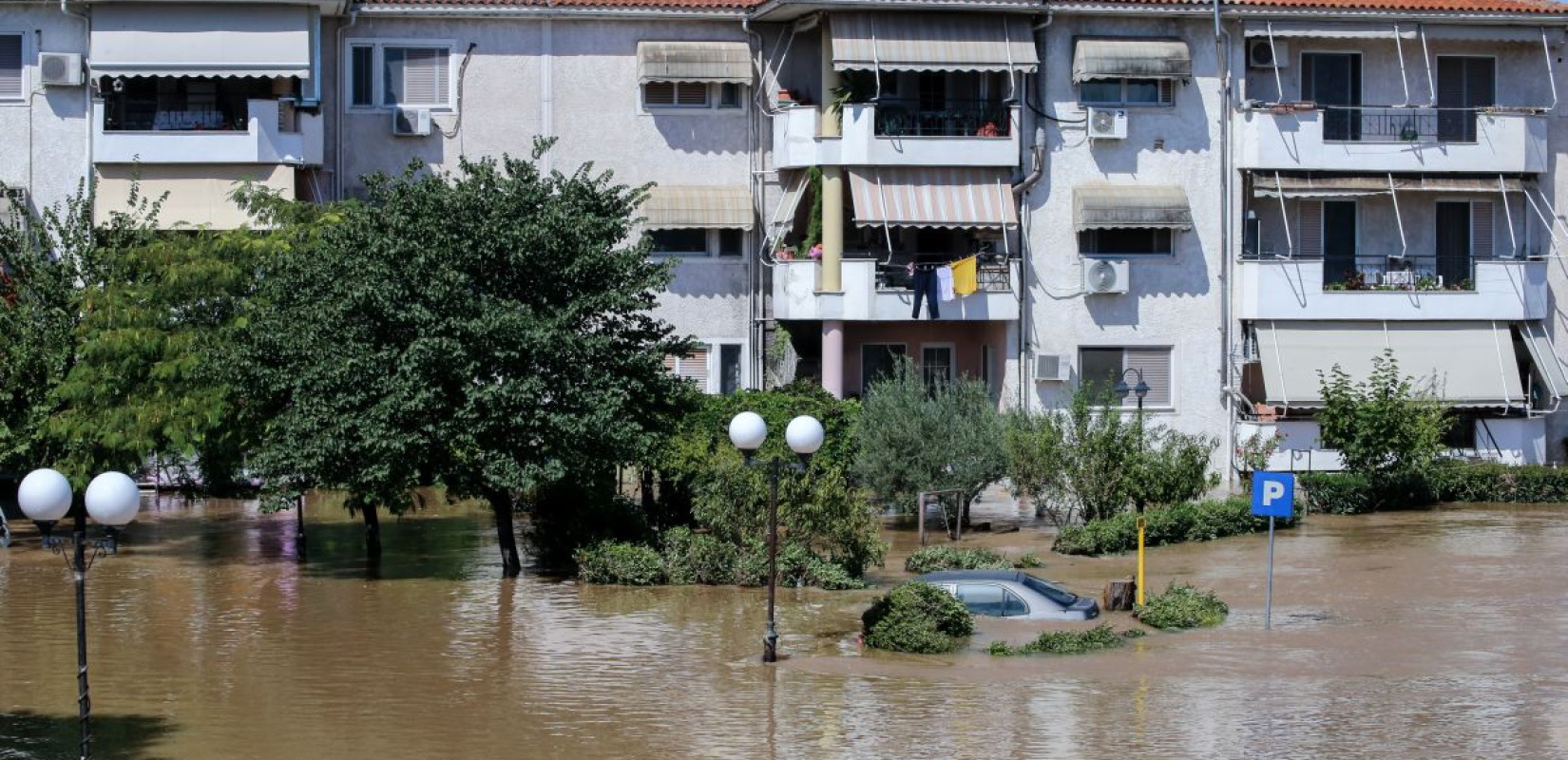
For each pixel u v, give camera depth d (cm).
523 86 4209
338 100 4144
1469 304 4428
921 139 4181
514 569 3047
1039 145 4278
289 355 2961
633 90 4244
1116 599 2731
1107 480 3525
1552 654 2391
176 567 3119
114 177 4003
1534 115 4441
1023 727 2014
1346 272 4466
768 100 4284
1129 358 4362
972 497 3666
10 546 3366
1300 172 4372
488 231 2948
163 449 3225
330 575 3044
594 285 3045
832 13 4134
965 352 4459
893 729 2008
